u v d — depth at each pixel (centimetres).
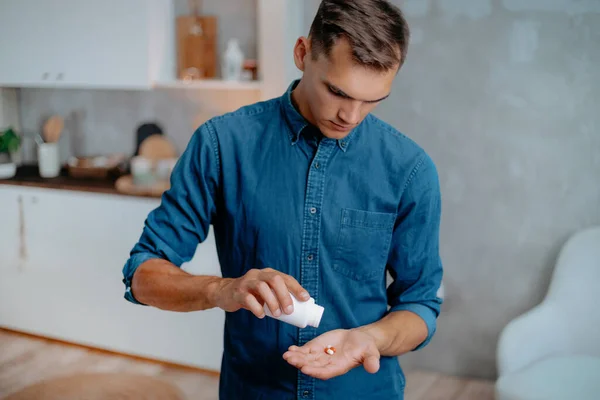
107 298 328
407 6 279
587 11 253
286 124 121
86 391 169
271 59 294
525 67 265
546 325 244
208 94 344
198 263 297
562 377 220
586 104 260
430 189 122
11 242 347
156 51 317
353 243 121
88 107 377
